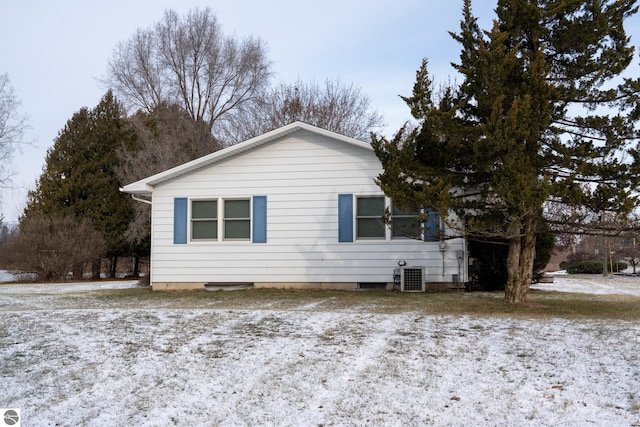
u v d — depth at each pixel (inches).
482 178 424.8
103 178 1232.2
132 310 442.0
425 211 556.7
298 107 1446.9
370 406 205.8
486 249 588.7
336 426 188.5
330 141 616.4
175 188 649.6
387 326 349.4
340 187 612.1
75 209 1197.7
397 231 598.2
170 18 1427.2
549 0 427.2
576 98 407.8
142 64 1406.3
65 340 325.1
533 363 254.1
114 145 1268.5
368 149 603.8
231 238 636.1
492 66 380.5
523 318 373.4
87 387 238.2
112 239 1205.7
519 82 393.1
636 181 376.8
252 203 630.5
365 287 602.5
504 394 214.1
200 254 639.1
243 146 624.1
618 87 407.5
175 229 645.9
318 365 258.7
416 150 441.7
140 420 200.1
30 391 234.5
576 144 407.2
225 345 303.7
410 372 244.4
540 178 454.9
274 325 358.6
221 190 639.1
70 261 1051.9
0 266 1117.7
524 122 362.9
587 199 364.5
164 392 228.7
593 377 231.8
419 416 194.9
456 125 400.5
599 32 403.5
